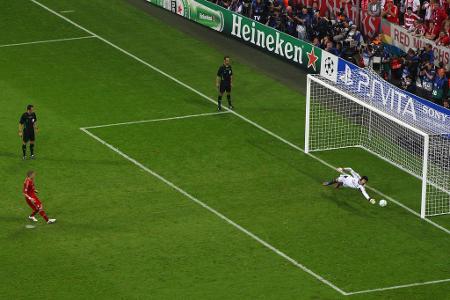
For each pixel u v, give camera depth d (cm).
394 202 9575
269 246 8831
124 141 10562
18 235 8912
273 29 12494
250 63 12425
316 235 9012
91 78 11938
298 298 8119
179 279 8344
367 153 10431
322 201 9556
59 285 8238
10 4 13775
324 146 10556
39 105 11238
